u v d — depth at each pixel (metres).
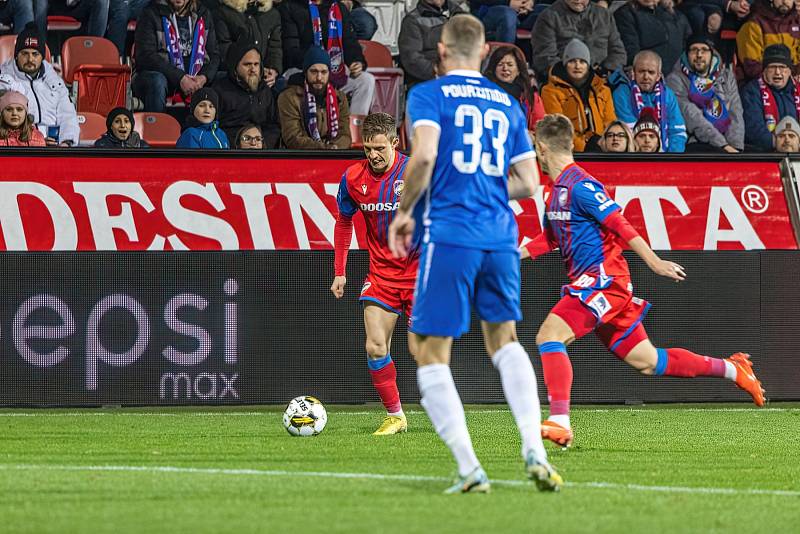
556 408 22.30
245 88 43.25
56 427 28.61
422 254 15.74
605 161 35.03
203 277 33.66
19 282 33.12
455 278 15.47
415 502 15.00
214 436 26.31
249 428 28.41
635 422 30.36
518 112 16.55
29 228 33.31
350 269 34.12
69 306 33.28
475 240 15.51
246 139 42.75
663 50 46.03
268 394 33.78
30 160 33.69
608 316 23.05
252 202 34.06
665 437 26.47
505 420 30.69
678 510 14.71
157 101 44.03
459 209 15.62
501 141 16.05
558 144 23.25
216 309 33.69
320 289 33.97
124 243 33.50
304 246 33.97
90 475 18.45
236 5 43.97
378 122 26.30
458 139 15.70
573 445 24.55
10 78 42.25
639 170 35.03
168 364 33.53
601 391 34.75
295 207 34.19
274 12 44.44
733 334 34.88
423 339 15.84
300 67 44.97
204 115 42.56
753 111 46.78
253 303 33.78
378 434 26.67
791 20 47.12
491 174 15.88
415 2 47.19
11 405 33.06
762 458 22.16
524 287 34.19
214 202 33.94
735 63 47.31
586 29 45.25
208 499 15.45
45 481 17.56
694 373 25.23
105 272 33.38
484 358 34.12
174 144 43.69
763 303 35.00
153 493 16.11
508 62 44.03
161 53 44.03
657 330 34.56
